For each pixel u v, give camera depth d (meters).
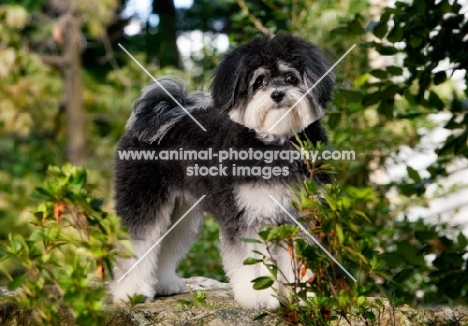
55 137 12.05
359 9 6.92
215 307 4.52
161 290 5.14
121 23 13.37
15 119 10.84
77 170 3.31
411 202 6.46
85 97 11.67
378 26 4.52
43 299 3.50
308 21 6.94
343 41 6.71
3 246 3.43
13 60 10.54
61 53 12.66
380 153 6.88
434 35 4.54
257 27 6.81
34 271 3.37
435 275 4.43
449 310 4.52
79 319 3.33
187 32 14.20
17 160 11.49
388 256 4.43
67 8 11.15
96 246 3.27
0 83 10.70
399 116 4.74
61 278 3.32
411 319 4.35
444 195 6.46
